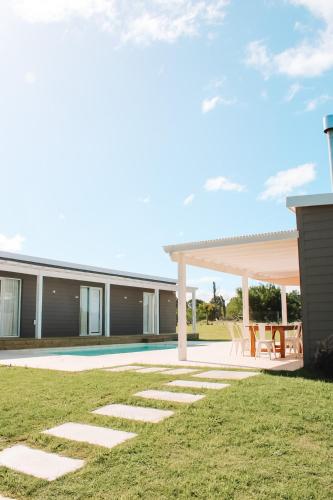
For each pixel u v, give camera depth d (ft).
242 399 16.55
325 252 25.38
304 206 25.95
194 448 12.36
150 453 12.11
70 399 17.87
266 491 9.78
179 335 31.89
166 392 18.39
